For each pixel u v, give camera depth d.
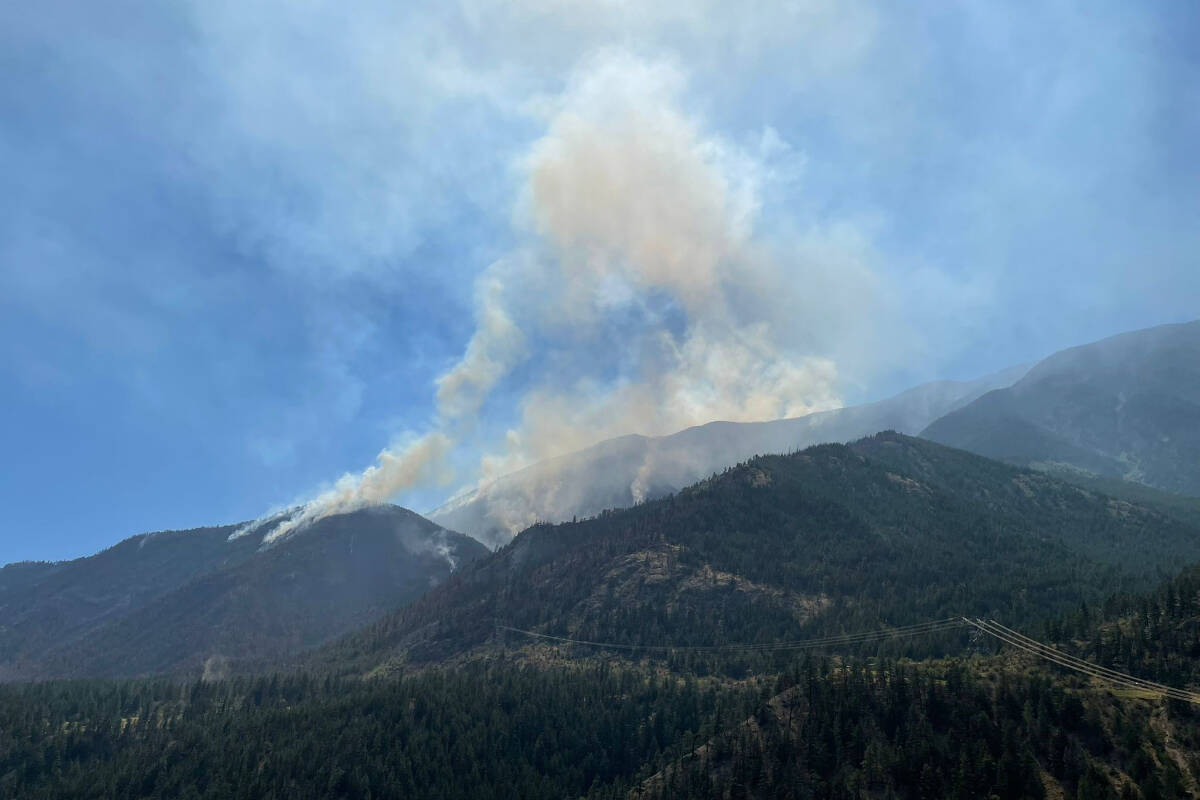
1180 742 179.62
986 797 181.50
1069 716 193.12
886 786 193.75
